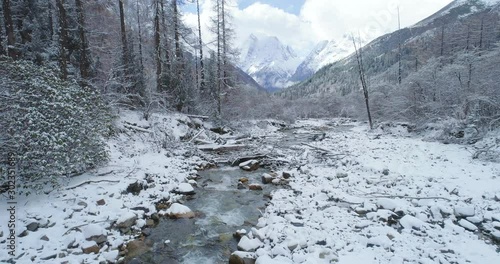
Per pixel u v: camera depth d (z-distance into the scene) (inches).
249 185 397.4
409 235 230.8
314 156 529.3
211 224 287.6
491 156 423.8
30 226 228.2
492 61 613.6
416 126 750.5
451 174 367.9
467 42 1117.7
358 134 837.8
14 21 585.0
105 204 286.8
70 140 284.8
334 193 335.3
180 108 806.5
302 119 1718.8
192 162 500.1
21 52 556.4
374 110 1061.8
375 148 570.9
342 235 235.8
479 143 505.0
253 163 504.1
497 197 285.7
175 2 800.3
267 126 1051.9
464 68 674.8
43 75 303.9
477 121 548.7
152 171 409.4
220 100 912.9
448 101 684.7
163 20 769.6
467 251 204.4
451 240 220.8
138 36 836.6
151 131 570.6
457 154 464.4
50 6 653.9
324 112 1958.7
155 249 238.8
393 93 911.0
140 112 641.6
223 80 964.6
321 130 1030.4
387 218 260.7
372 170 416.5
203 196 368.5
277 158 529.3
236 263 209.0
